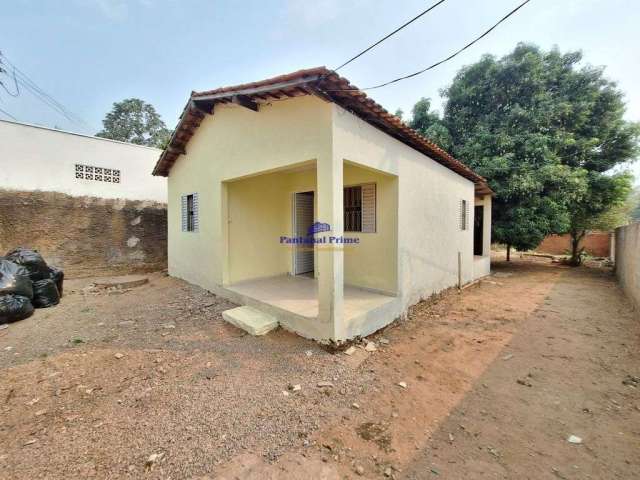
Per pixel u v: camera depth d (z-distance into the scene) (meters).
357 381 3.06
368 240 5.38
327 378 3.08
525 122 10.05
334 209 3.59
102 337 4.11
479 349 3.92
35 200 7.91
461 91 11.20
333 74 3.17
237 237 6.05
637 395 2.87
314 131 3.76
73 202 8.47
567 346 4.02
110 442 2.15
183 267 7.46
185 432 2.26
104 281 7.43
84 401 2.66
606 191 10.07
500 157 9.66
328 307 3.70
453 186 7.00
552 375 3.26
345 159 3.75
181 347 3.76
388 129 4.52
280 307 4.43
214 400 2.67
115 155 9.55
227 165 5.45
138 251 9.52
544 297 6.73
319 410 2.58
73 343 3.91
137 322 4.69
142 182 10.10
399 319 4.93
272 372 3.17
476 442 2.25
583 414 2.58
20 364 3.35
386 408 2.64
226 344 3.84
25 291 5.09
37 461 1.98
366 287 5.44
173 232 7.88
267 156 4.52
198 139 6.37
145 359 3.45
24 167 8.02
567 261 12.20
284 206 6.96
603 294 7.01
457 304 6.11
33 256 5.71
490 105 10.94
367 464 2.03
